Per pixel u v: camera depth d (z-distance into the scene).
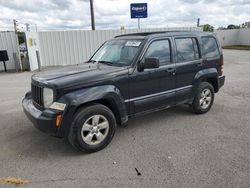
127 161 3.77
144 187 3.12
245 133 4.70
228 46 36.66
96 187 3.15
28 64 14.43
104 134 4.19
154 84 4.81
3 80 11.40
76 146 3.93
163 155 3.92
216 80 6.09
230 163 3.61
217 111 6.07
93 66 4.77
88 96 3.89
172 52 5.11
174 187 3.09
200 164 3.61
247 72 12.26
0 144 4.45
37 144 4.43
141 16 16.08
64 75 4.18
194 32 5.69
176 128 5.05
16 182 3.28
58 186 3.19
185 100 5.50
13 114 6.12
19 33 14.47
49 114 3.76
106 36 16.31
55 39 16.05
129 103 4.50
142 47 4.64
